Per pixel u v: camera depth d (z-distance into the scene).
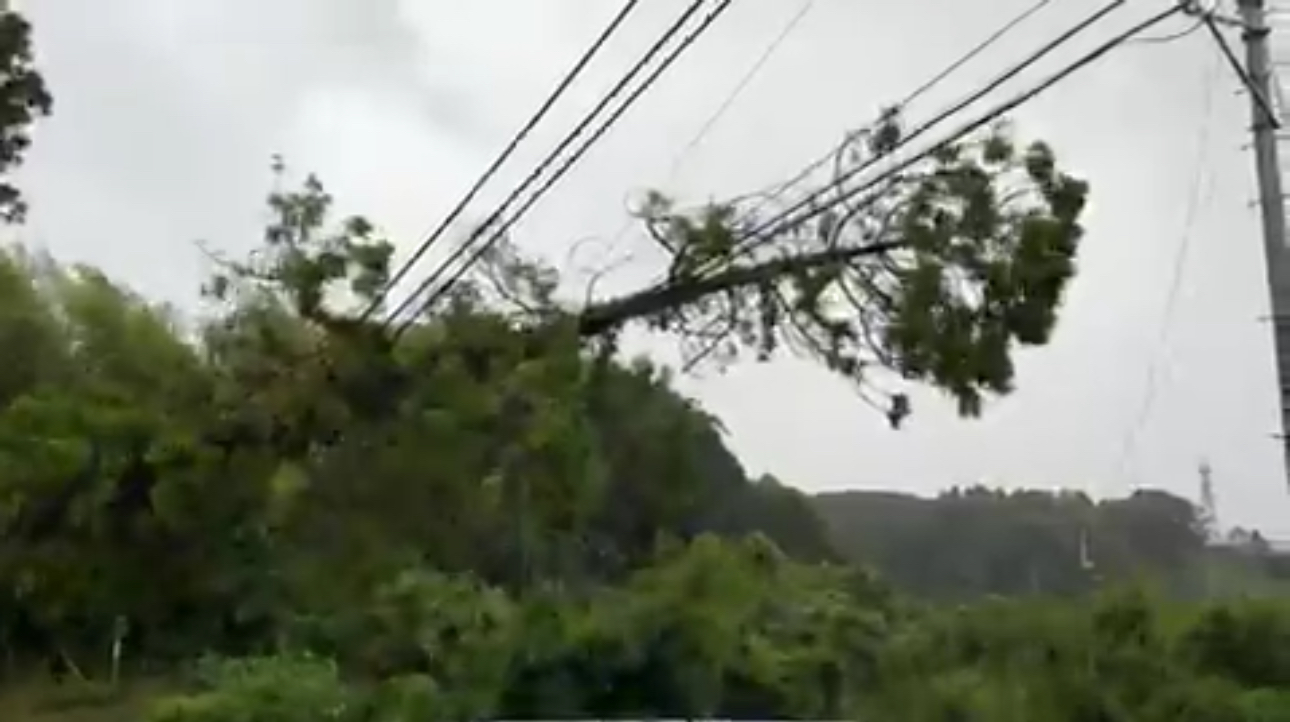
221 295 23.36
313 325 17.08
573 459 17.48
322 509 17.48
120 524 19.80
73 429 19.30
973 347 13.84
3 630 25.88
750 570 36.69
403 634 26.70
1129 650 26.38
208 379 18.27
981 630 29.69
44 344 21.45
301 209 18.09
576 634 31.17
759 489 42.28
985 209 13.78
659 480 21.81
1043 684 26.81
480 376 16.45
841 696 35.06
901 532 42.78
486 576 29.50
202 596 21.81
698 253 15.09
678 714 32.41
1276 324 12.63
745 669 34.50
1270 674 25.69
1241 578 28.75
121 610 22.22
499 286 16.33
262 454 17.55
